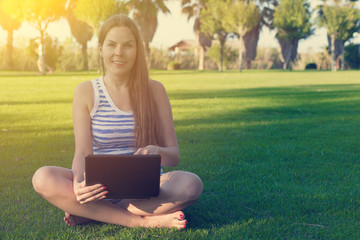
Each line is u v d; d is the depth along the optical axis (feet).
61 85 43.14
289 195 8.32
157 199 6.26
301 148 12.95
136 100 6.54
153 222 6.49
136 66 6.50
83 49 114.93
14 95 30.55
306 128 16.84
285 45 135.13
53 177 5.94
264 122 18.24
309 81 56.59
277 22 123.95
